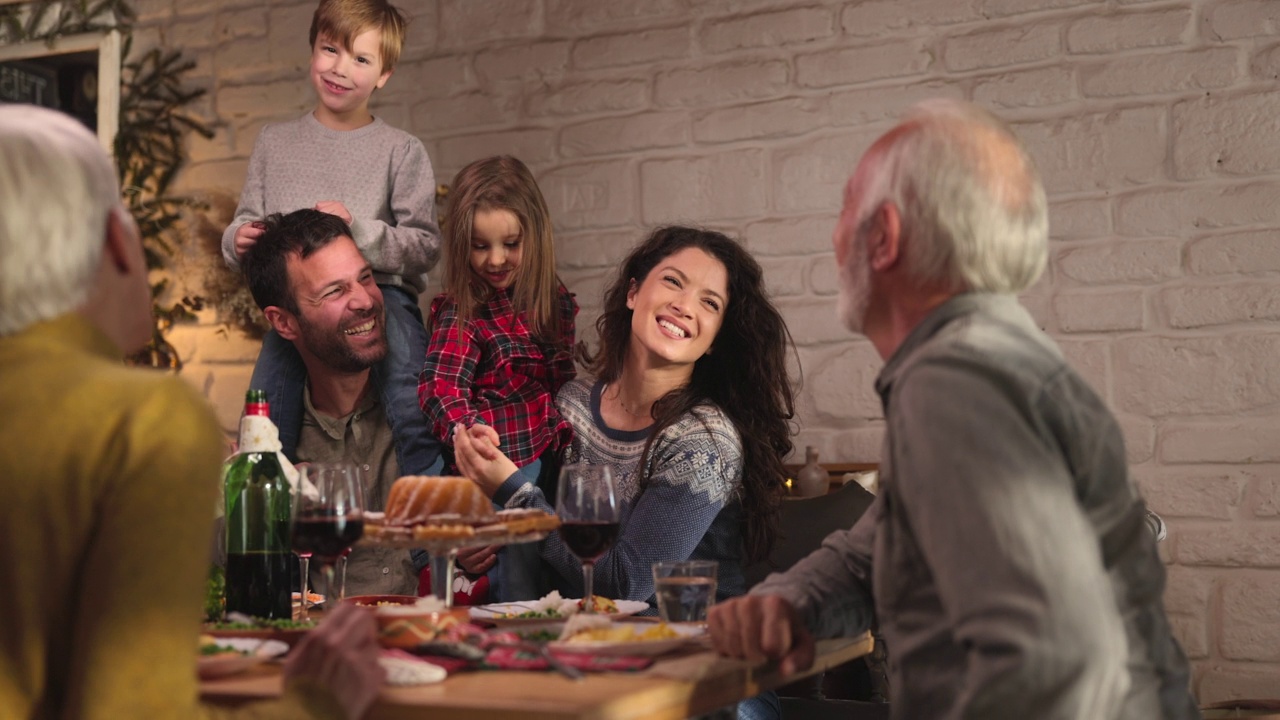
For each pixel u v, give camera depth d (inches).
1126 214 130.7
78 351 45.7
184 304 164.2
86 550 42.6
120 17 171.5
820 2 142.8
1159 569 53.6
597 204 150.7
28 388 43.6
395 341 117.7
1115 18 132.0
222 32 167.0
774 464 102.4
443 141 157.5
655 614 91.7
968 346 49.6
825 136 141.9
